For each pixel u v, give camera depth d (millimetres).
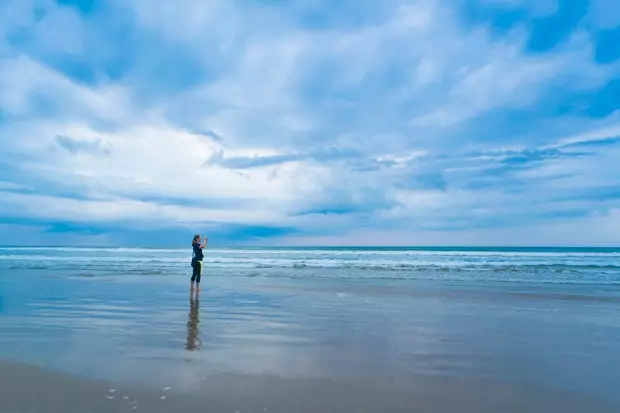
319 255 47938
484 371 5578
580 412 4281
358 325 8602
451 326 8555
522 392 4820
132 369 5473
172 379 5066
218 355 6238
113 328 8195
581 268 24781
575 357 6320
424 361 6023
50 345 6816
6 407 4180
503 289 14805
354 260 35875
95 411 4082
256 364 5773
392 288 15008
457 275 20453
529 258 38125
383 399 4523
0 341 7090
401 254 49250
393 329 8234
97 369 5457
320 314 9859
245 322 8859
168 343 6992
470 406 4387
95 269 23781
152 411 4074
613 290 14469
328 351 6535
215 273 21578
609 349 6801
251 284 16172
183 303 11406
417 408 4293
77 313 9875
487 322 8984
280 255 47750
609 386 5047
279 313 9961
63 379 5043
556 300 12219
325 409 4203
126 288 14773
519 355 6410
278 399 4453
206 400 4391
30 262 30750
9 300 11930
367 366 5746
